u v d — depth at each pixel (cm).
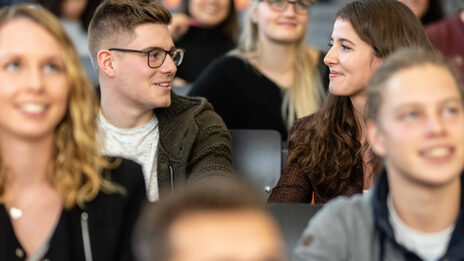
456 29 375
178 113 245
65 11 476
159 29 239
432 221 140
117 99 240
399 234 143
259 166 270
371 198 145
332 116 233
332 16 838
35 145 148
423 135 131
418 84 133
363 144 230
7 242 147
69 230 152
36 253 148
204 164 236
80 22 478
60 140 153
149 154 242
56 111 146
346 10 231
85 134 154
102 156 163
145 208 162
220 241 91
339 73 229
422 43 229
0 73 142
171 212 95
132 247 158
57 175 153
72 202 152
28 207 152
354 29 226
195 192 97
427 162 131
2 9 148
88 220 154
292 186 239
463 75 367
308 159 235
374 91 140
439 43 375
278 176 270
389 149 136
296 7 338
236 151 271
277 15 337
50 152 152
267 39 341
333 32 233
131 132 241
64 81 147
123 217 158
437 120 131
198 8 450
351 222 144
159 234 94
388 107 135
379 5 229
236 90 340
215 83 340
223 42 454
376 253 143
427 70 135
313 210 173
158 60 237
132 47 236
